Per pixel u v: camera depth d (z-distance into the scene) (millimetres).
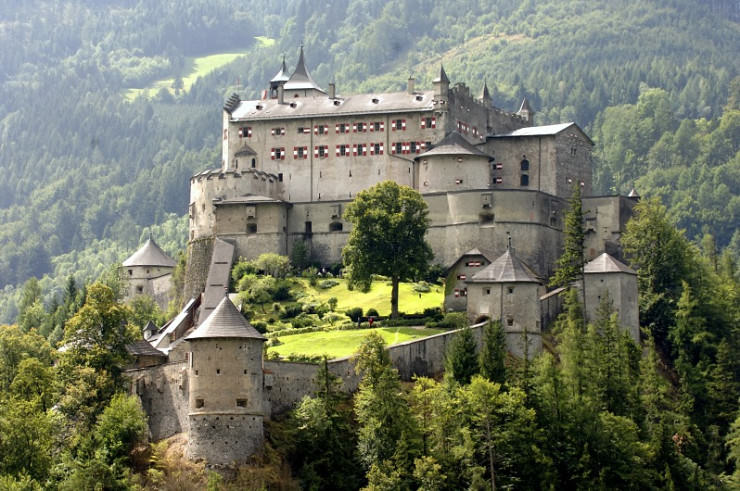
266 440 170125
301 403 175375
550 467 174750
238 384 168500
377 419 172250
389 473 167500
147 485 166125
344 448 172750
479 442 174000
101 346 186125
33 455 170750
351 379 186125
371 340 182750
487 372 184875
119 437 171500
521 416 175500
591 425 181500
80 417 178000
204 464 166375
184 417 175375
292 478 167875
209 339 169125
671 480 183625
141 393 179625
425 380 182250
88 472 162375
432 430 175375
